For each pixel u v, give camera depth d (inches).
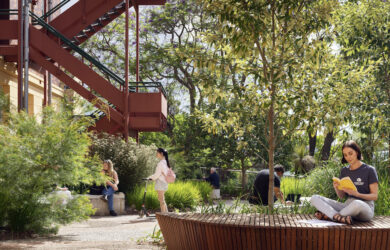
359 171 181.8
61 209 279.1
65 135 285.3
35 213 268.2
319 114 251.6
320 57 248.7
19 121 291.9
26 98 496.4
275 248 156.0
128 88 575.2
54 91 721.0
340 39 381.1
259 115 278.1
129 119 568.1
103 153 519.5
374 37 376.2
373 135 377.7
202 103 879.1
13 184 264.7
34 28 526.6
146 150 556.4
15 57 549.3
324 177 319.6
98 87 543.5
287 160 834.8
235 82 257.8
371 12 373.4
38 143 279.6
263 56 248.4
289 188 444.8
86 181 299.6
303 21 244.1
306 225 159.0
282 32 251.1
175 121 1068.5
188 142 911.7
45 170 276.2
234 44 235.1
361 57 384.5
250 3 233.6
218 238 164.2
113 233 286.5
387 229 151.2
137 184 525.7
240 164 945.5
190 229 173.9
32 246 220.4
